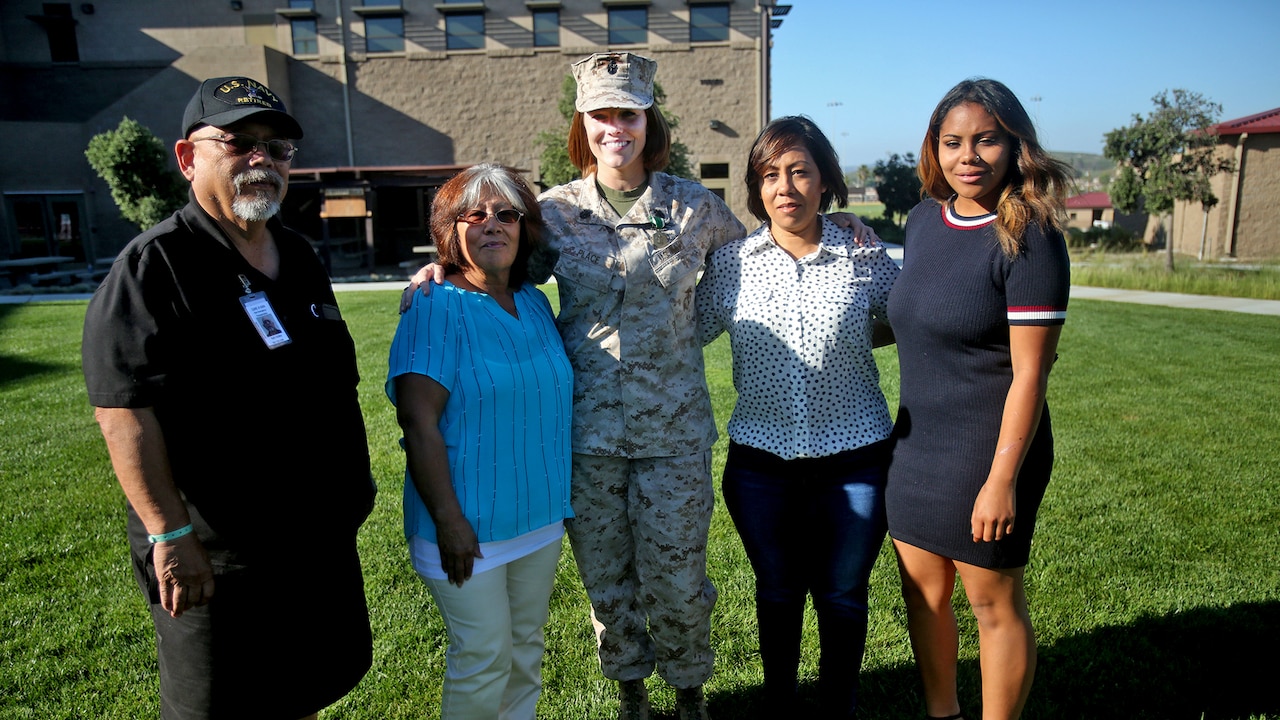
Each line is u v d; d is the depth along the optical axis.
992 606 2.12
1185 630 2.92
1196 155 17.89
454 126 23.86
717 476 4.64
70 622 3.10
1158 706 2.50
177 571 1.73
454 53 23.53
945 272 2.05
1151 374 7.21
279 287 1.94
